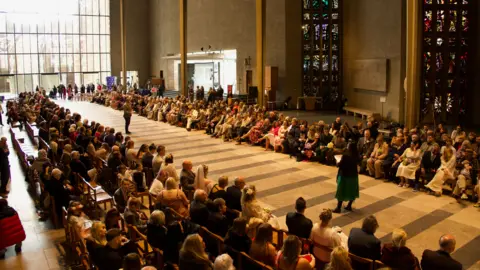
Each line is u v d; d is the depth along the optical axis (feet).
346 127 46.11
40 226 29.43
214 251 20.92
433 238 26.23
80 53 146.51
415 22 48.34
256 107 63.10
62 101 130.52
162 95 124.88
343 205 32.53
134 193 30.07
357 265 18.44
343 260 14.83
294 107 95.55
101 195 31.32
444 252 16.47
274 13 95.14
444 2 68.18
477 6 67.62
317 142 46.88
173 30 135.23
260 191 36.45
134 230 22.50
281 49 94.89
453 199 33.55
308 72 94.53
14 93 139.13
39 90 120.57
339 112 87.97
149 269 14.46
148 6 151.84
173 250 19.60
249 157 49.85
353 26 86.12
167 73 141.18
